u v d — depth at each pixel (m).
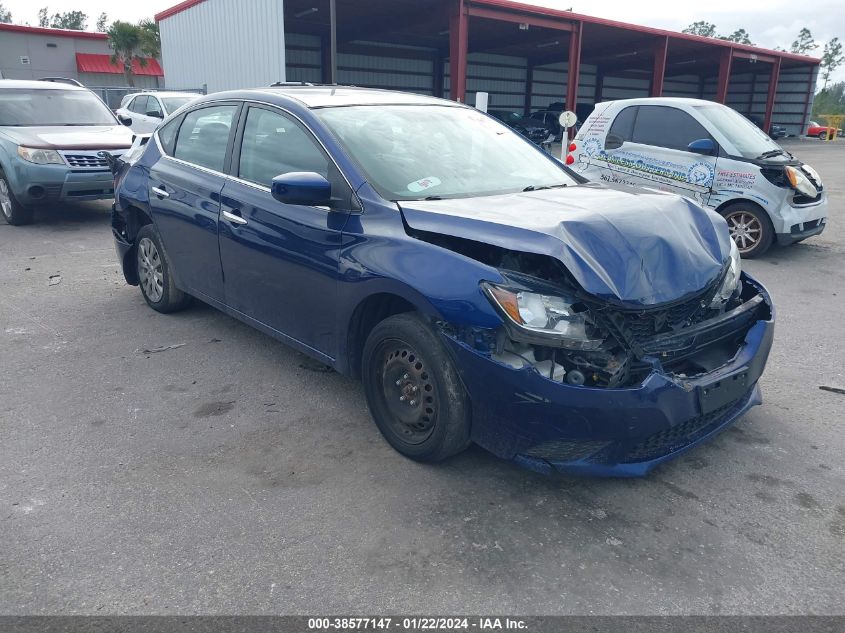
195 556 2.64
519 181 3.96
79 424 3.70
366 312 3.48
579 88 42.06
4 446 3.46
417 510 2.96
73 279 6.59
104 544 2.71
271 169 4.02
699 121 8.24
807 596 2.47
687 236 3.23
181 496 3.04
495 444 2.99
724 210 8.12
